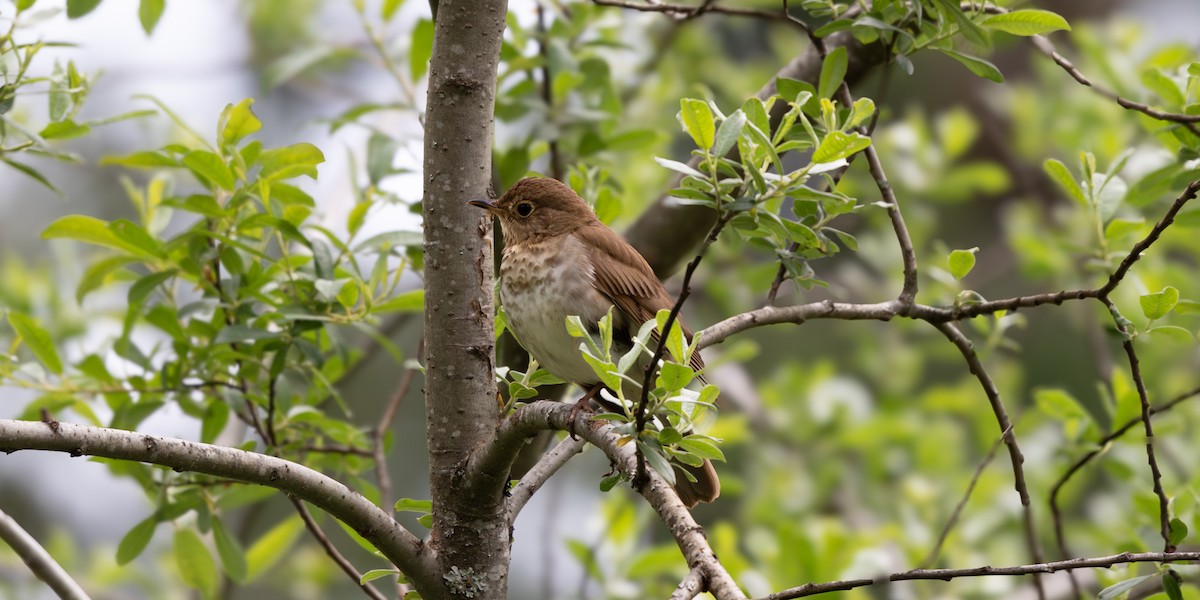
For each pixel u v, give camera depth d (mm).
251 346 9289
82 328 11672
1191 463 12891
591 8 11828
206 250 9156
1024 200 18641
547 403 6789
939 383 19531
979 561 12484
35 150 8141
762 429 15227
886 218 15719
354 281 8953
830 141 6152
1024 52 20062
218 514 9523
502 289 9148
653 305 9102
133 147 18547
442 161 6914
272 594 15508
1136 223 9461
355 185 10336
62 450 5887
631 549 12180
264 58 17234
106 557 13312
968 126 16047
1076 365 17906
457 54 6879
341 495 6609
